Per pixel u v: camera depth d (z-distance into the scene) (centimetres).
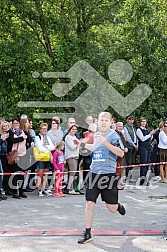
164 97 2127
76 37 2070
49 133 1238
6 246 716
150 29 2116
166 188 1355
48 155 1201
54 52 2070
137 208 1038
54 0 2056
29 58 1920
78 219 922
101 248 701
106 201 760
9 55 1908
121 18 2147
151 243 729
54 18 2044
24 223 884
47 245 720
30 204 1095
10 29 2009
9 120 1878
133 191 1292
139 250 689
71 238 763
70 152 1240
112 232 800
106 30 2184
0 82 1928
